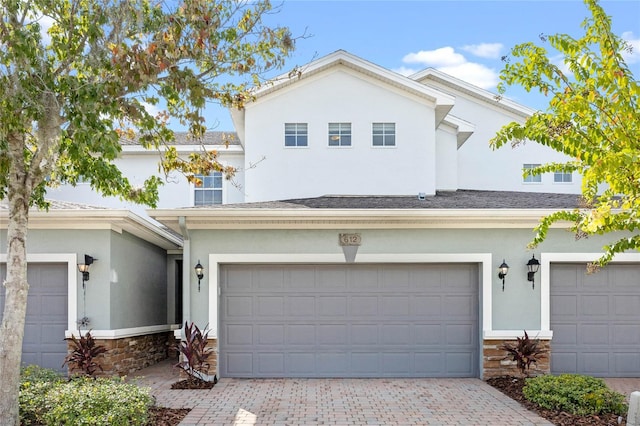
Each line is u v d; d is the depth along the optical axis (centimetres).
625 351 1138
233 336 1146
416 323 1149
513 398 949
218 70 863
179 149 1797
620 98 605
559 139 653
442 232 1138
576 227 754
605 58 621
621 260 1123
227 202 1822
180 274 1639
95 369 1117
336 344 1146
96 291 1138
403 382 1093
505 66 693
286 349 1144
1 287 1167
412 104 1614
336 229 1138
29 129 833
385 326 1148
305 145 1605
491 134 2034
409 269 1156
